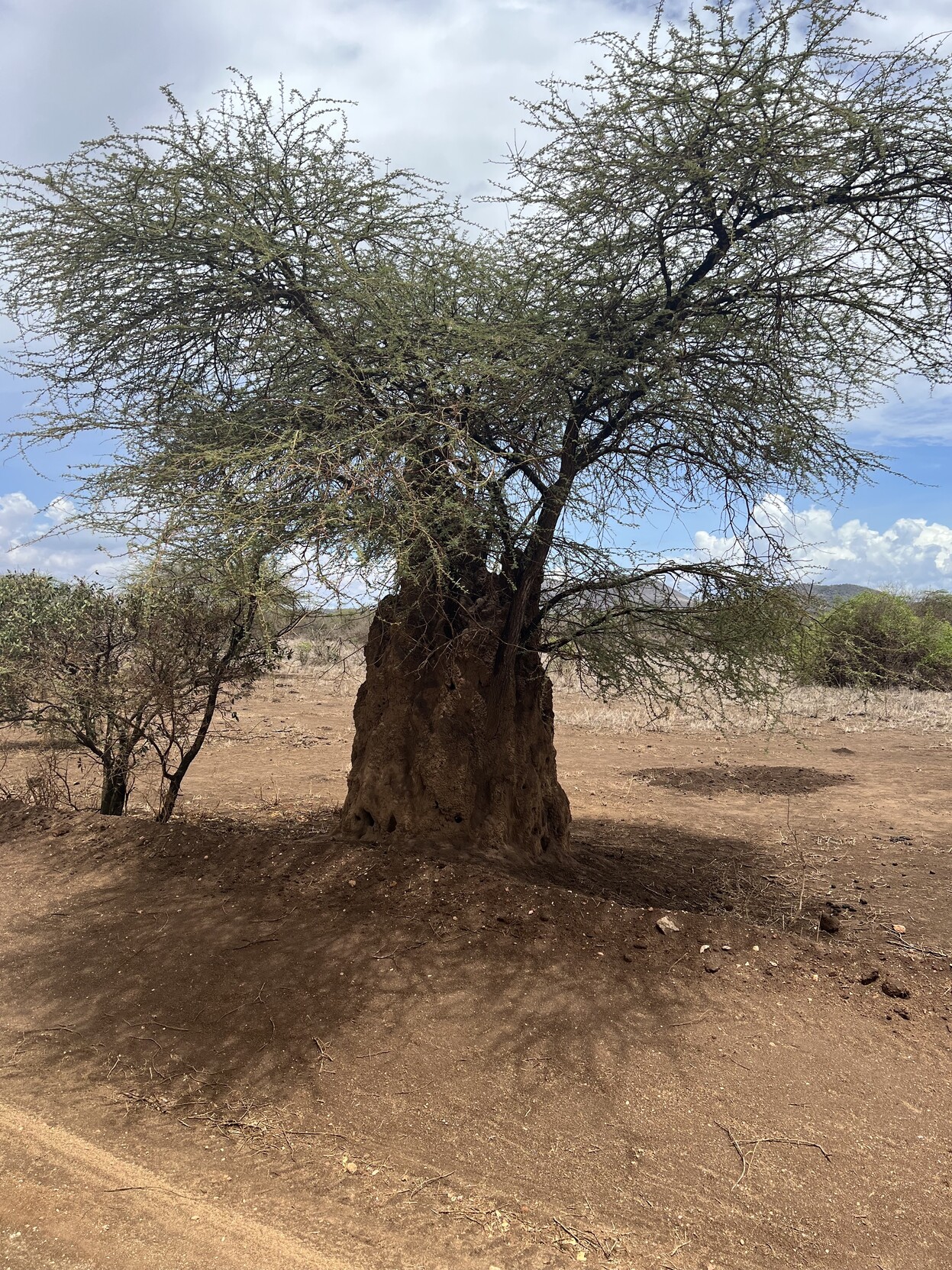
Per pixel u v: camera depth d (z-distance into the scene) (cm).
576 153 568
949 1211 306
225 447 532
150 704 712
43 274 598
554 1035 417
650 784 1173
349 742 1436
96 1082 393
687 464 651
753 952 506
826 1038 423
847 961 506
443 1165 329
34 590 752
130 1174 322
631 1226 296
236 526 474
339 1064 399
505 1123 355
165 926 547
